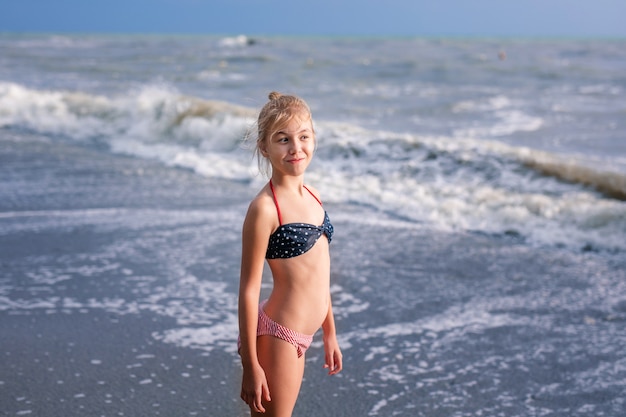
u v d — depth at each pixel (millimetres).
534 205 7324
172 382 3686
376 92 21391
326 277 2467
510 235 6766
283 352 2352
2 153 10508
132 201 7781
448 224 7152
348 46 61625
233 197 8062
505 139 12680
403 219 7371
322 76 27234
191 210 7414
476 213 7328
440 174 8922
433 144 9656
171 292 5031
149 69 29453
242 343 2293
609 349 4191
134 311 4684
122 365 3881
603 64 36531
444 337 4355
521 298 5059
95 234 6469
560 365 3977
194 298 4922
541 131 13617
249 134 2541
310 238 2365
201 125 11555
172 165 10086
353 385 3713
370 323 4574
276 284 2412
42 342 4176
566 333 4434
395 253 6148
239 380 3709
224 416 3330
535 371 3896
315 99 19109
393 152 9719
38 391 3570
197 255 5879
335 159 9828
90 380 3695
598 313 4777
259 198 2340
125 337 4266
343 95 20219
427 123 14758
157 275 5387
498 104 18250
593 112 16438
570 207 7102
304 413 3418
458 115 16047
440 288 5250
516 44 76250
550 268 5770
